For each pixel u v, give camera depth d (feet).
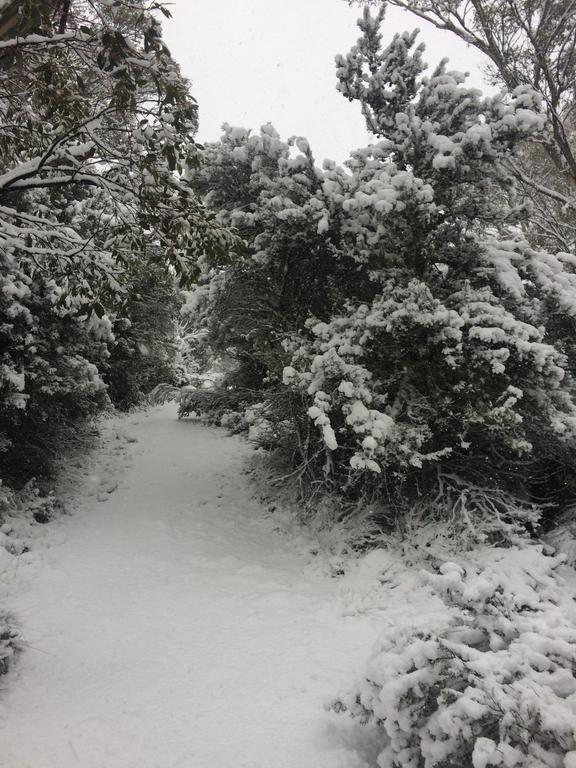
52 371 28.22
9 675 13.93
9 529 23.63
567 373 25.70
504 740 8.02
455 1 32.42
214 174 27.61
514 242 26.78
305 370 24.59
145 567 22.33
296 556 25.31
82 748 11.08
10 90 15.40
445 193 24.76
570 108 32.81
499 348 22.26
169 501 31.71
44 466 31.53
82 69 15.28
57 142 14.51
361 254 24.88
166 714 12.41
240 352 36.19
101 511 29.66
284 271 27.91
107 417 55.21
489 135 22.65
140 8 12.42
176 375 71.15
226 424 43.42
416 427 22.49
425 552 21.76
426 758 8.66
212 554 24.54
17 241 17.85
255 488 33.58
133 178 15.89
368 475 24.63
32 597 18.90
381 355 23.79
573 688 8.54
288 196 25.32
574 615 10.46
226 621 17.70
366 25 26.21
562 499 26.66
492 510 22.93
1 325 26.71
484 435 23.35
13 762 10.51
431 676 9.20
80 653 15.29
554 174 39.04
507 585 11.43
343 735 11.46
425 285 21.75
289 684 13.70
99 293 18.67
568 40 31.14
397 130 25.72
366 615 18.29
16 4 11.59
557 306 25.86
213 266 29.25
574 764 7.20
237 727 11.93
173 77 13.97
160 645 15.92
